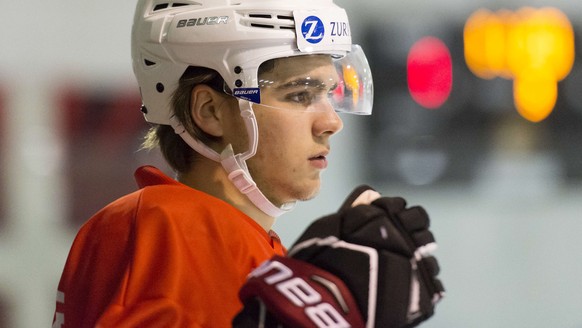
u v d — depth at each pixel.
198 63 4.21
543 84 12.89
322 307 3.46
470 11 12.56
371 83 4.75
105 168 11.86
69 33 11.71
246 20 4.14
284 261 3.60
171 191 4.12
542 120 12.90
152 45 4.32
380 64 12.39
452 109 12.66
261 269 3.62
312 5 4.21
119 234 4.07
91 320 4.03
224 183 4.33
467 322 12.96
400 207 3.68
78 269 4.24
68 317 4.26
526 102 12.84
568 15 12.92
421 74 12.45
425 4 12.41
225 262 3.91
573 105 12.98
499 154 12.86
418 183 12.73
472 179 12.82
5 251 11.84
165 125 4.48
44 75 11.68
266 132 4.20
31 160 11.75
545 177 13.09
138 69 4.45
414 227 3.64
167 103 4.34
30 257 11.90
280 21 4.14
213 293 3.84
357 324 3.50
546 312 13.15
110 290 4.00
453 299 12.95
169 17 4.28
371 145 12.51
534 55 12.81
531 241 13.07
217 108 4.27
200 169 4.40
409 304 3.53
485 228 12.93
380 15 12.30
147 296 3.78
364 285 3.50
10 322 11.92
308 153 4.23
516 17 12.75
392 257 3.52
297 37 4.14
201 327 3.77
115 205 4.25
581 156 13.09
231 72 4.15
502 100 12.80
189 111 4.29
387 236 3.54
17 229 11.82
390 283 3.49
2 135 11.66
